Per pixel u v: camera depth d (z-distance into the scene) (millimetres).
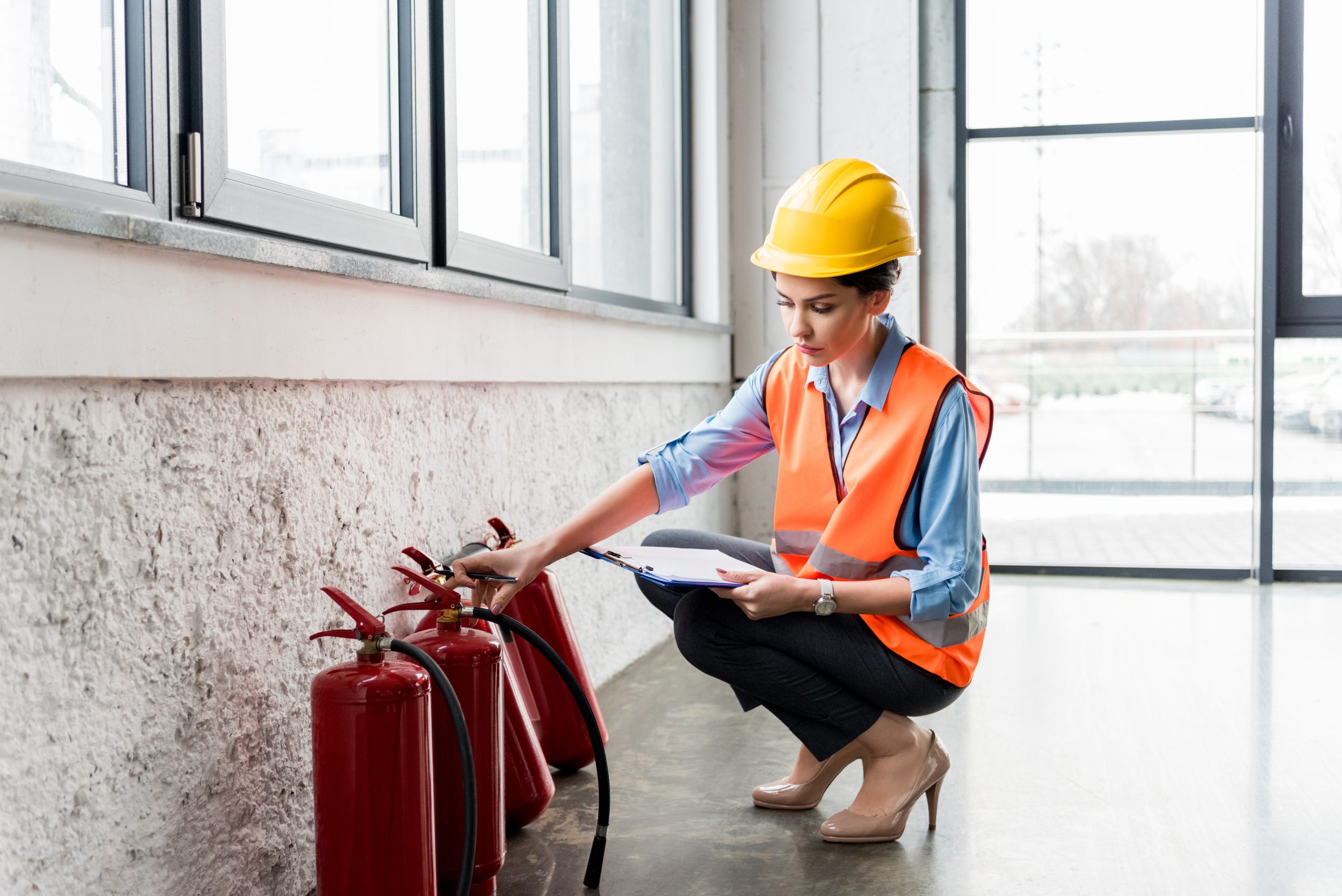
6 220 876
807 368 1608
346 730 1158
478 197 2023
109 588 1066
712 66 3652
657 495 1653
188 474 1175
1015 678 2521
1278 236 3783
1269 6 3670
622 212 3035
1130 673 2557
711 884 1442
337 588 1428
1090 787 1819
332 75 1578
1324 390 3805
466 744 1147
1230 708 2270
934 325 3971
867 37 3783
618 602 2646
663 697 2406
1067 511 4043
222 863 1245
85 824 1042
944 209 3949
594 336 2445
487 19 2055
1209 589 3668
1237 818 1676
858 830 1576
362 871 1161
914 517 1512
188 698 1183
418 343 1645
